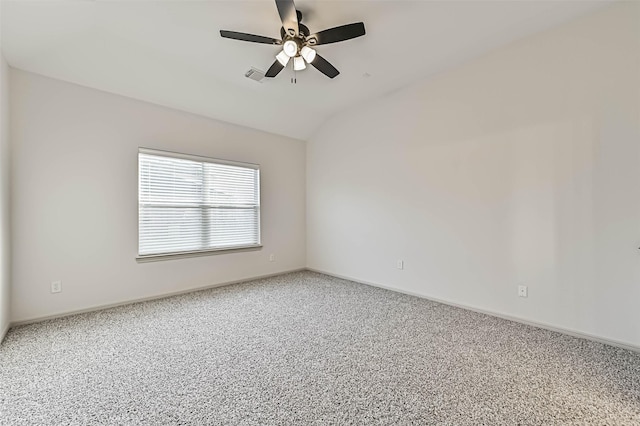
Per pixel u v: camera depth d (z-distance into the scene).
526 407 1.68
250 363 2.17
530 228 2.86
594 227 2.51
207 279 4.18
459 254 3.40
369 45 2.96
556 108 2.69
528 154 2.87
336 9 2.43
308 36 2.51
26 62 2.79
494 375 2.00
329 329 2.78
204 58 3.21
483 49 3.05
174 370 2.07
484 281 3.19
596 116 2.48
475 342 2.50
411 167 3.86
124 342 2.50
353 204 4.63
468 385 1.89
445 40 2.89
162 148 3.74
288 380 1.95
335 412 1.64
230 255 4.43
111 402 1.72
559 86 2.67
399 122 3.99
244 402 1.73
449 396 1.78
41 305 2.95
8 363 2.15
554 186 2.71
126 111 3.46
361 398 1.77
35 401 1.73
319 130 5.16
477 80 3.22
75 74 3.05
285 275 5.02
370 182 4.38
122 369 2.08
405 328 2.80
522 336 2.62
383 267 4.22
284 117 4.67
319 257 5.21
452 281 3.47
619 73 2.37
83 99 3.18
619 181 2.39
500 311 3.07
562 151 2.66
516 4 2.38
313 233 5.32
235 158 4.48
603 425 1.54
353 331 2.74
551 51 2.71
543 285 2.79
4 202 2.60
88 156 3.21
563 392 1.81
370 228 4.38
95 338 2.57
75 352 2.32
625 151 2.36
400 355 2.29
